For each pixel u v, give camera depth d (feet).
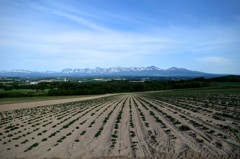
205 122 102.17
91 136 86.99
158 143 73.67
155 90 608.60
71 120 130.31
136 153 64.85
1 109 227.81
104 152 67.00
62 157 64.23
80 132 95.25
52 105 254.27
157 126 99.86
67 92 478.59
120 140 79.51
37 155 66.95
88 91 515.09
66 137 87.40
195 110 143.95
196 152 62.80
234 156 58.08
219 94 290.76
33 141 83.97
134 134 86.89
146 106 191.93
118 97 373.61
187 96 291.17
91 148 71.41
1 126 123.03
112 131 94.17
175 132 86.84
